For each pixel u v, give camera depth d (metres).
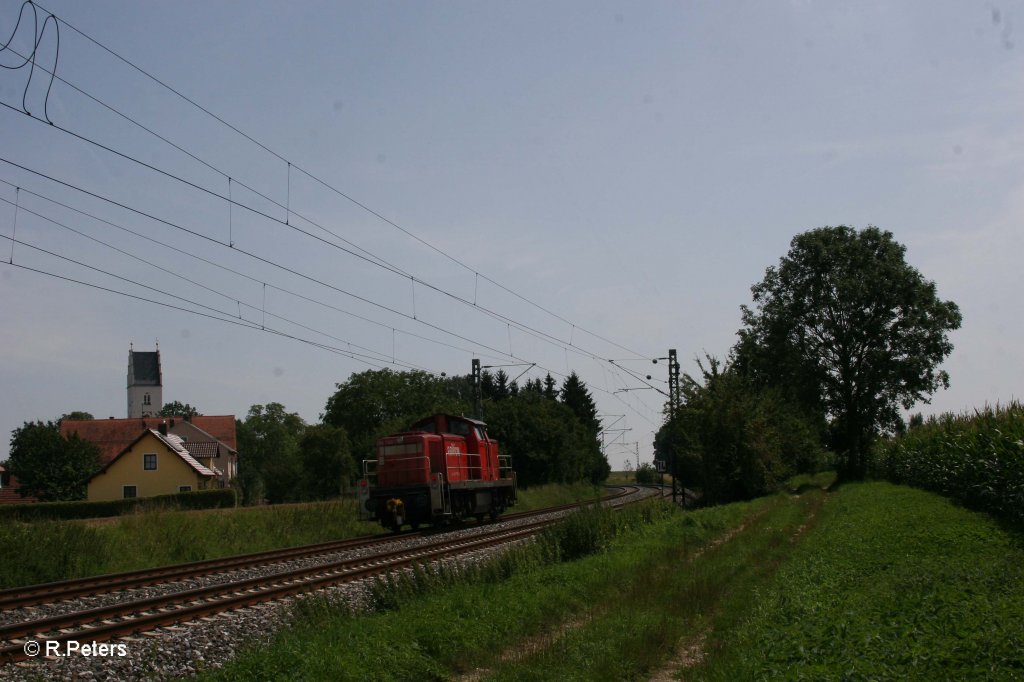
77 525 23.19
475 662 11.18
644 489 85.25
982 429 31.64
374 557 22.52
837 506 34.25
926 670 8.23
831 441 74.81
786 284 71.06
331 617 12.91
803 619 11.02
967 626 9.52
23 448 72.00
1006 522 24.22
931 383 65.81
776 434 51.03
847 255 68.38
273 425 122.38
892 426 67.38
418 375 95.00
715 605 14.55
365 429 91.50
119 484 69.56
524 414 69.44
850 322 67.62
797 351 68.62
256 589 17.20
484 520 39.84
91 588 17.25
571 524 22.31
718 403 49.59
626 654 11.06
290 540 30.23
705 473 49.88
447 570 16.61
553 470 69.69
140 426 87.75
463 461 36.44
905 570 14.60
